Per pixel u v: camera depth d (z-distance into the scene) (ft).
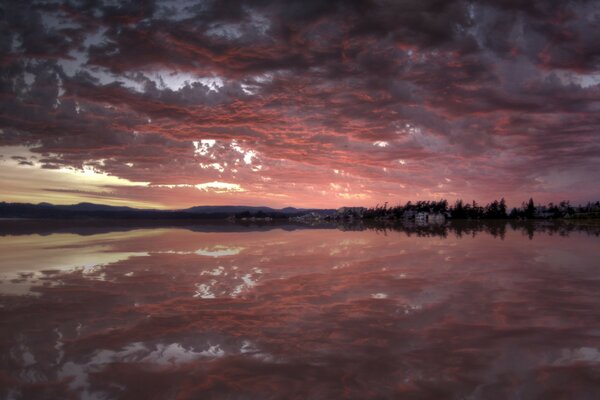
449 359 19.03
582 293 34.06
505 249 73.51
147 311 28.53
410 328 24.17
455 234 131.44
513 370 17.71
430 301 31.32
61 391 15.89
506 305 29.78
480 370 17.72
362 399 15.17
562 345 20.88
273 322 25.64
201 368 18.16
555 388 15.94
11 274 44.83
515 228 179.01
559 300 31.40
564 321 25.40
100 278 42.29
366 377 17.08
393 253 67.92
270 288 36.99
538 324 24.73
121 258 59.67
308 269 48.91
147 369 18.07
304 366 18.31
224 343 21.57
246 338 22.43
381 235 128.16
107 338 22.44
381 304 30.45
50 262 54.95
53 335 22.99
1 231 135.13
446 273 45.37
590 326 24.27
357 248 77.92
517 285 37.76
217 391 15.87
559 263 53.26
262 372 17.69
